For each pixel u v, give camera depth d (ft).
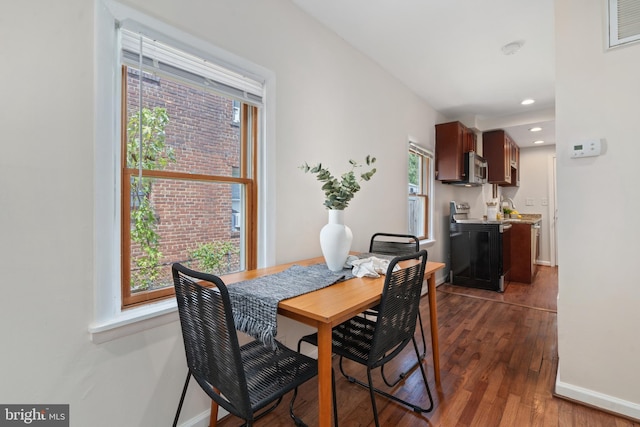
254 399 3.46
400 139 10.84
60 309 3.54
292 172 6.63
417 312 5.21
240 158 5.91
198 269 5.28
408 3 6.61
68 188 3.60
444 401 5.52
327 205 5.62
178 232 5.01
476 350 7.53
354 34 7.80
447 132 13.15
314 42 7.14
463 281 13.62
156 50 4.39
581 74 5.42
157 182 4.74
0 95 3.16
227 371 3.20
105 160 3.89
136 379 4.15
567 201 5.62
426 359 7.10
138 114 4.49
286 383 3.79
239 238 5.92
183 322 3.81
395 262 4.08
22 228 3.30
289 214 6.56
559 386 5.64
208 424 4.95
